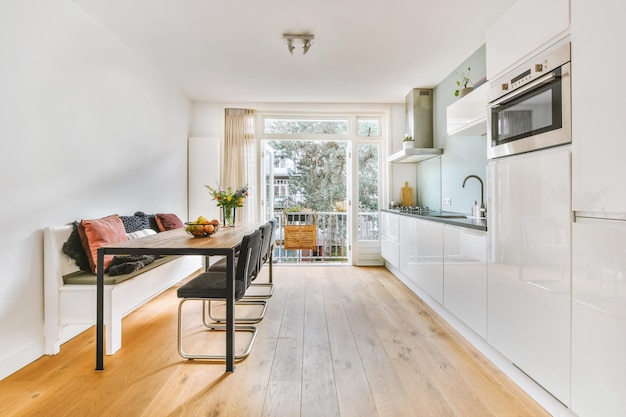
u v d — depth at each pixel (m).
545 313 1.51
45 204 2.20
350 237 5.05
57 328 2.16
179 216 4.38
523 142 1.72
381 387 1.77
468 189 3.34
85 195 2.59
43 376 1.88
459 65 3.53
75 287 2.17
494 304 1.92
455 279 2.44
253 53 3.26
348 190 5.09
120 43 3.02
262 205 4.93
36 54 2.11
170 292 3.60
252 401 1.65
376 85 4.16
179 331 2.07
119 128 3.03
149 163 3.59
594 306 1.25
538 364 1.56
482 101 2.34
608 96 1.20
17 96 1.98
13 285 1.96
